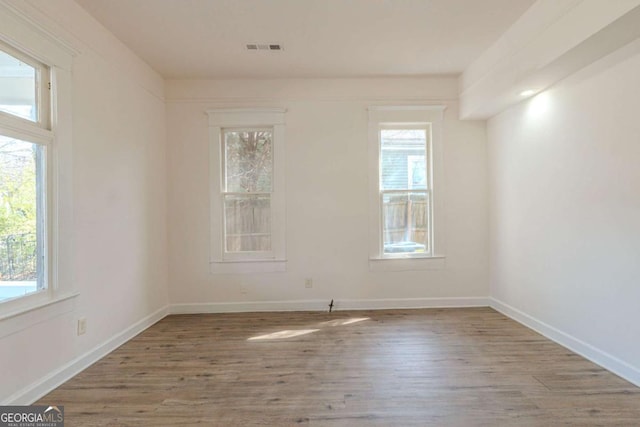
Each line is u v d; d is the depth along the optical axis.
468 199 4.10
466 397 2.13
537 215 3.24
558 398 2.11
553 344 2.96
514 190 3.59
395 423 1.88
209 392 2.23
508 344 2.97
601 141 2.49
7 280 2.03
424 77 4.07
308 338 3.16
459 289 4.10
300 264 4.07
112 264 2.98
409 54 3.47
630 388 2.22
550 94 3.03
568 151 2.82
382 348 2.91
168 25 2.87
